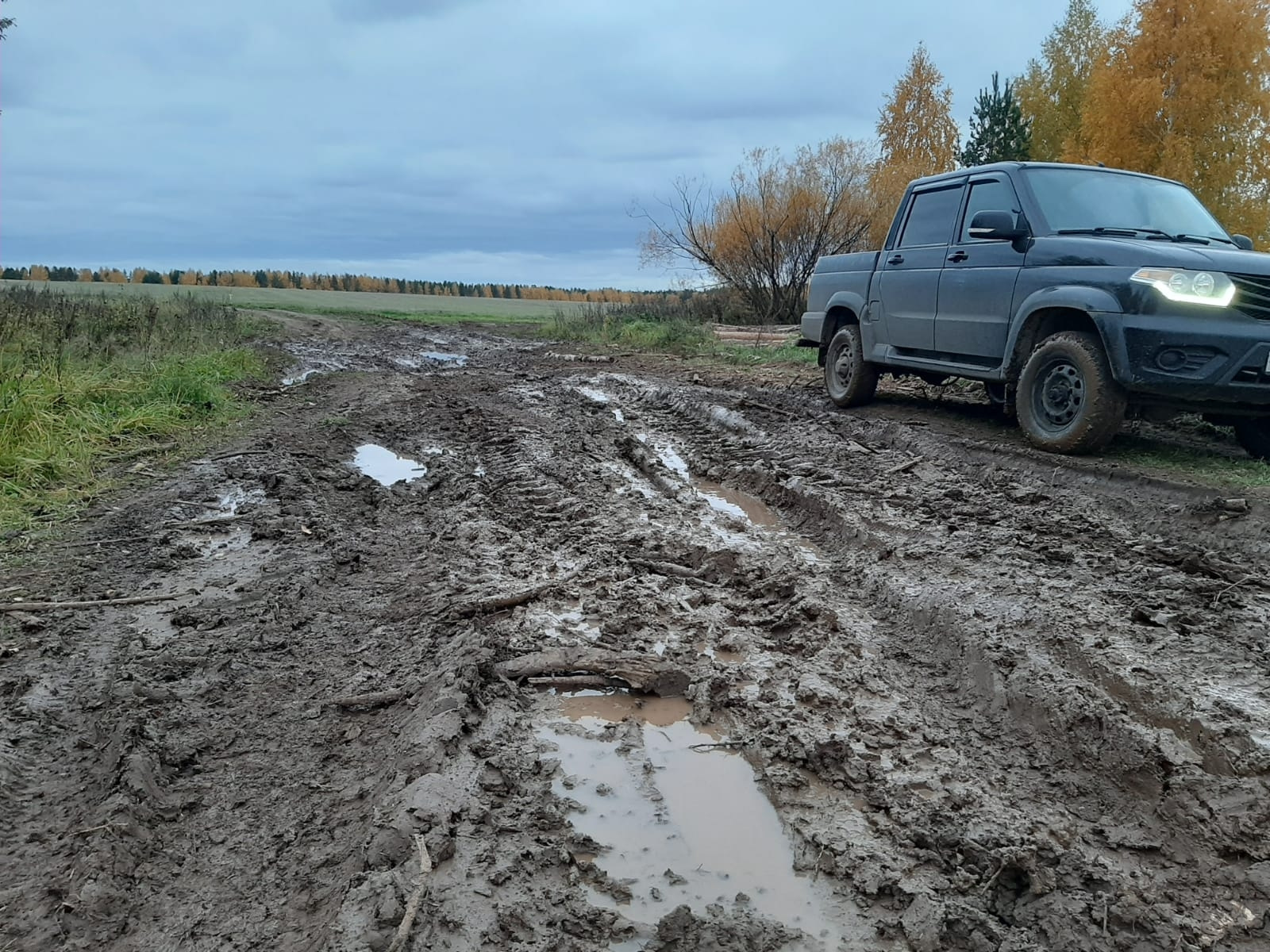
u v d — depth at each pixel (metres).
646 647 4.14
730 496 6.95
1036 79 25.34
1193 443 7.31
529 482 6.97
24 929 2.43
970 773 3.15
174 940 2.41
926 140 27.97
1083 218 7.30
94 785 3.07
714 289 23.91
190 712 3.56
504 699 3.66
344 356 17.31
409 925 2.32
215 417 9.56
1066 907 2.48
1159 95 17.98
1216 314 5.99
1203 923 2.44
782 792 3.08
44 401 8.28
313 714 3.60
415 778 3.02
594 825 2.92
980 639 3.92
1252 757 3.00
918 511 5.87
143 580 4.98
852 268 9.54
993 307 7.41
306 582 4.94
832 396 9.98
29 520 5.89
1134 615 4.09
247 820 2.93
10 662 3.96
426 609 4.57
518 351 19.16
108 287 33.53
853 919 2.50
